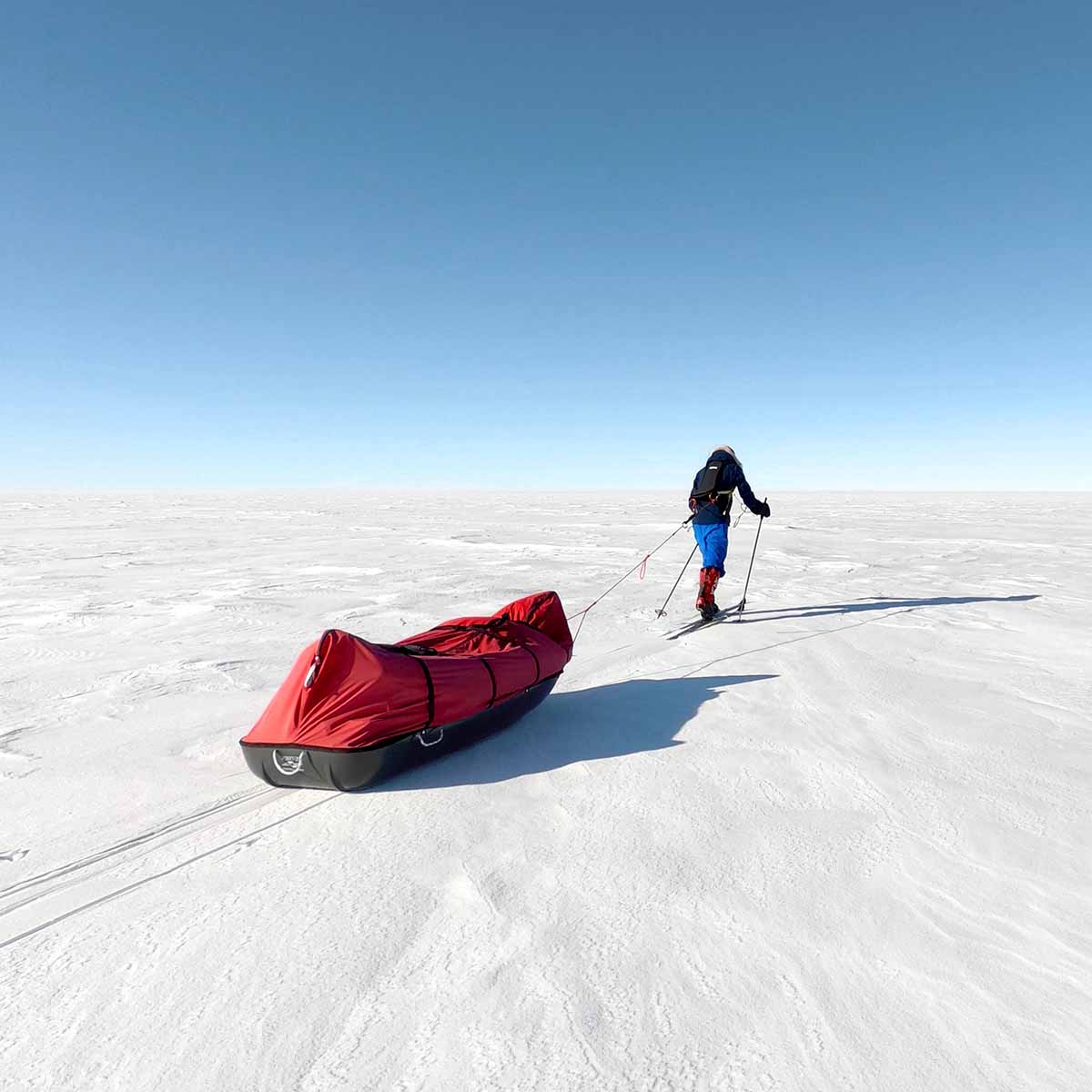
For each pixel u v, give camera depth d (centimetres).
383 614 658
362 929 182
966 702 368
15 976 168
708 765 289
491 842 228
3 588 859
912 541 1494
